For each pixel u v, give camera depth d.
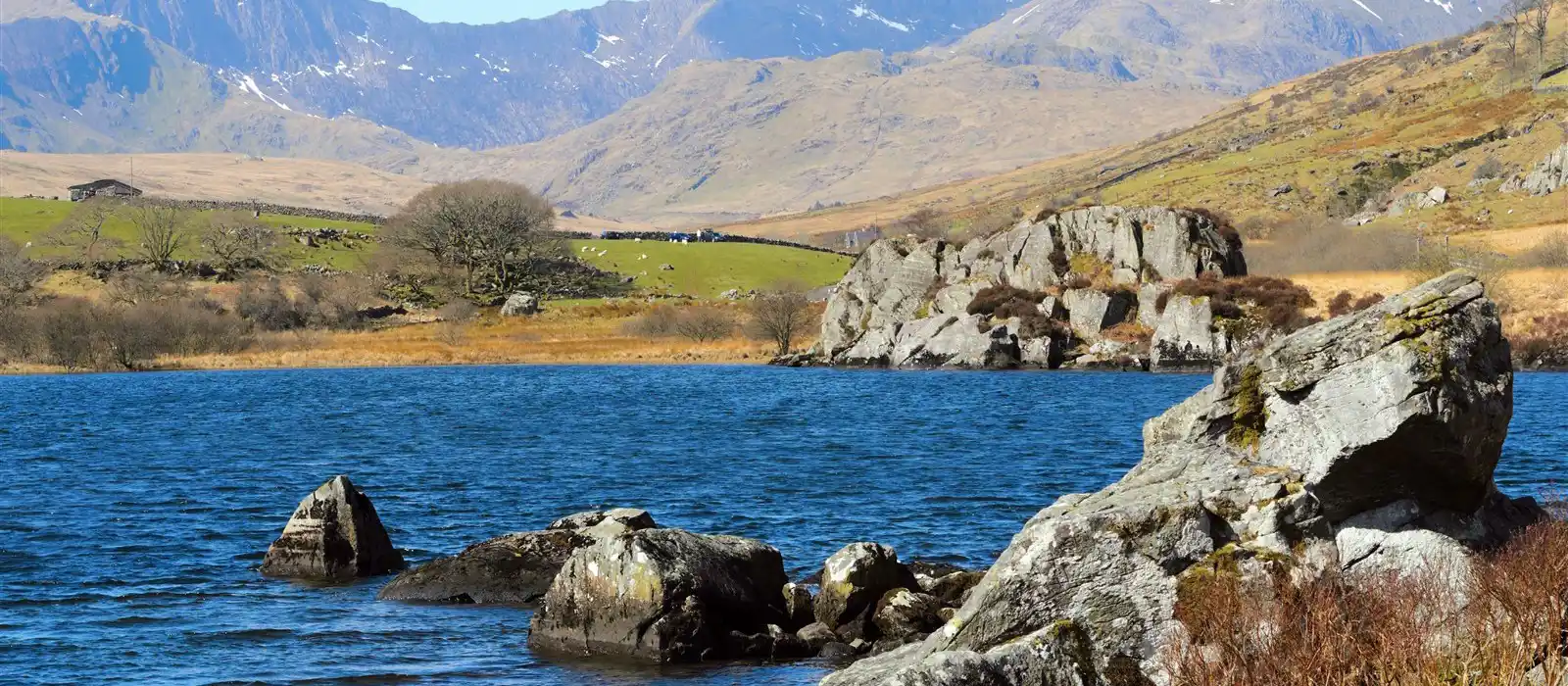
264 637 25.31
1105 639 18.02
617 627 23.84
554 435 67.31
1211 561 18.66
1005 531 35.88
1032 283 137.00
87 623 26.44
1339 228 171.25
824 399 92.75
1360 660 14.99
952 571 27.91
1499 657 14.56
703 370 134.00
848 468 50.97
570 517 30.30
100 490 46.69
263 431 71.31
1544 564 16.75
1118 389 99.50
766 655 23.69
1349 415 20.23
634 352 154.75
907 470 50.06
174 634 25.58
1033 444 59.84
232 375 130.12
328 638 25.17
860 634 24.45
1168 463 21.08
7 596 28.81
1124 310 131.50
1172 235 133.12
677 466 52.88
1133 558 18.50
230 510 41.81
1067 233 138.12
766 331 159.88
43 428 73.81
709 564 24.58
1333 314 123.62
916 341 135.50
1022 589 18.36
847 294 147.00
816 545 34.12
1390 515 20.73
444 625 26.03
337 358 148.12
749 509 40.56
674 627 23.47
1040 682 15.95
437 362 149.75
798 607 25.27
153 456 58.78
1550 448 52.44
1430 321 20.39
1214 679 15.28
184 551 34.31
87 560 33.03
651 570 23.81
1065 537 18.58
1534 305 123.62
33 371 139.25
